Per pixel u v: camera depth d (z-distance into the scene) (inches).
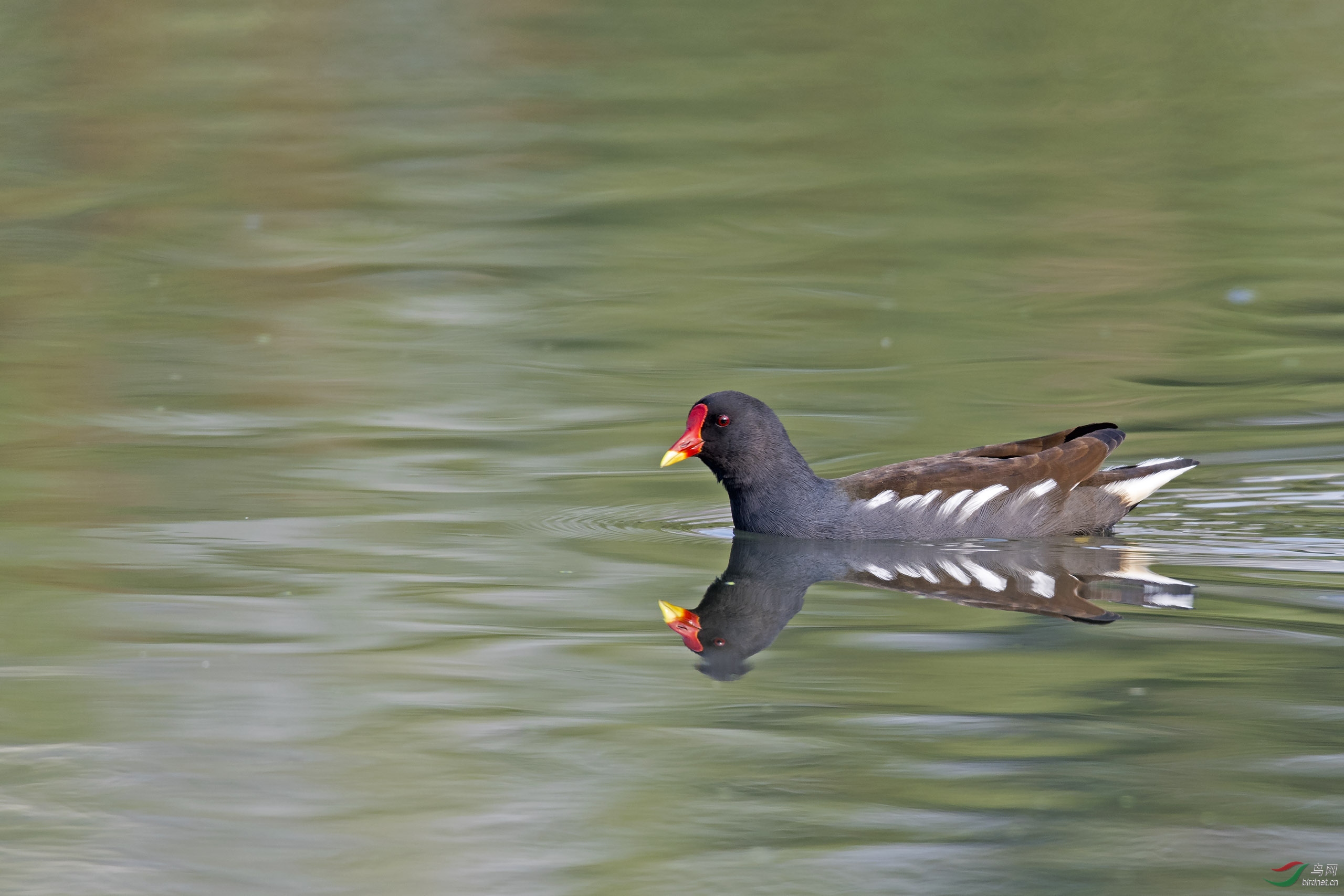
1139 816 329.4
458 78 1387.8
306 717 388.8
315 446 643.5
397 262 935.7
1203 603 464.1
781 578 501.4
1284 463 604.7
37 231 994.1
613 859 318.0
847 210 1035.9
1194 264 909.8
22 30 1502.2
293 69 1411.2
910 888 304.5
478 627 454.3
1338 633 434.3
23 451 629.6
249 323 824.9
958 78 1389.0
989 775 350.3
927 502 541.0
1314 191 1054.4
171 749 370.9
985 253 941.2
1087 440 556.4
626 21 1606.8
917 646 433.4
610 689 406.3
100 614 461.1
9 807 343.0
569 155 1166.3
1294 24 1566.2
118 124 1224.8
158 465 614.5
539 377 737.6
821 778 351.6
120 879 313.3
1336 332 783.7
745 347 779.4
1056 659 419.8
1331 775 345.1
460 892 306.5
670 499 593.0
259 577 495.2
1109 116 1268.5
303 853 322.3
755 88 1354.6
